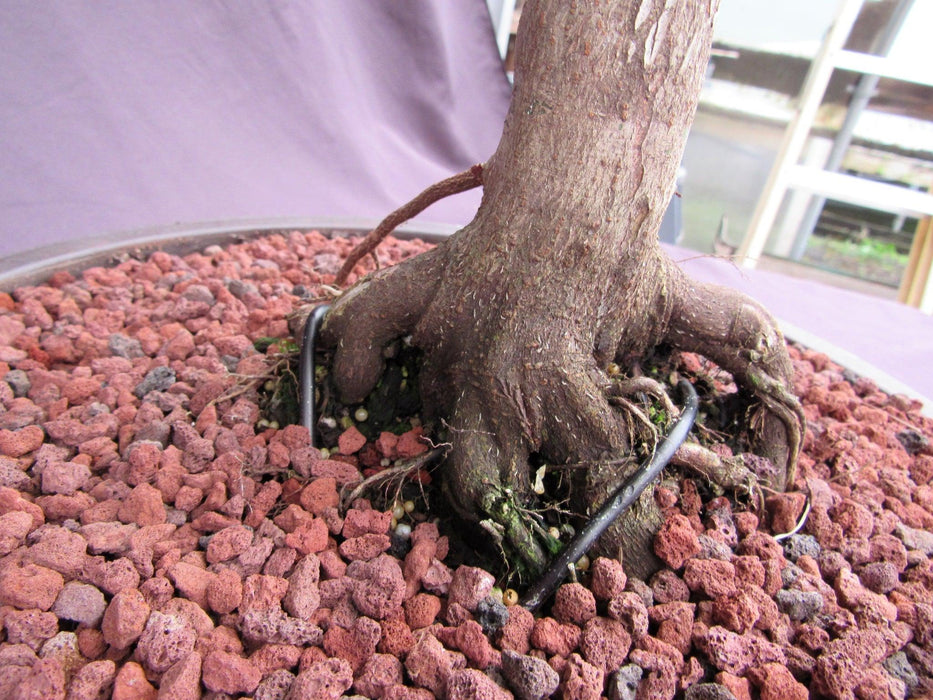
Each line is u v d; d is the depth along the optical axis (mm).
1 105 257
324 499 151
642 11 117
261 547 138
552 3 121
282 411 178
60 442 165
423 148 405
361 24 361
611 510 142
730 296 166
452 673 117
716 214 549
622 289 147
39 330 203
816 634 136
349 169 346
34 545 130
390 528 153
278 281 248
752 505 163
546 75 125
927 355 288
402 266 159
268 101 323
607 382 149
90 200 274
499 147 140
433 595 138
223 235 268
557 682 119
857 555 160
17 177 260
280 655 121
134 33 283
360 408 177
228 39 305
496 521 144
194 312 221
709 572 141
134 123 287
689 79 125
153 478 154
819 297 329
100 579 127
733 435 180
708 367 200
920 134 455
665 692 123
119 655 120
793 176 403
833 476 186
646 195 134
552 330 143
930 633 142
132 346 203
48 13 262
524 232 135
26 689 107
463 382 152
